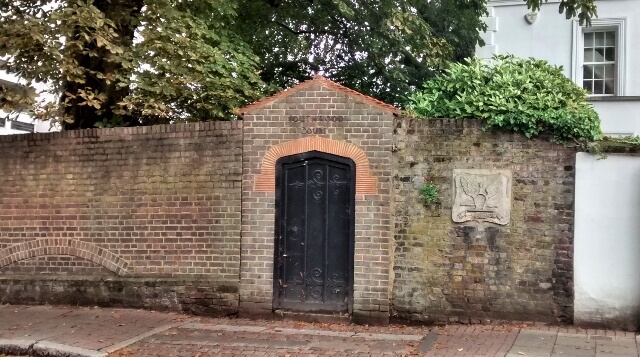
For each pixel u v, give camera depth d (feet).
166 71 34.27
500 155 27.07
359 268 27.96
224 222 29.60
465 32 49.65
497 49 50.83
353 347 24.07
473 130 27.35
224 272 29.55
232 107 36.27
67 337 25.44
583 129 26.04
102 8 34.58
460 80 28.63
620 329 25.62
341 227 28.45
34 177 32.19
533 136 26.71
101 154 31.40
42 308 30.76
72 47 31.81
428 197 27.66
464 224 27.35
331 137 28.45
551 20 49.90
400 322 27.86
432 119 27.78
